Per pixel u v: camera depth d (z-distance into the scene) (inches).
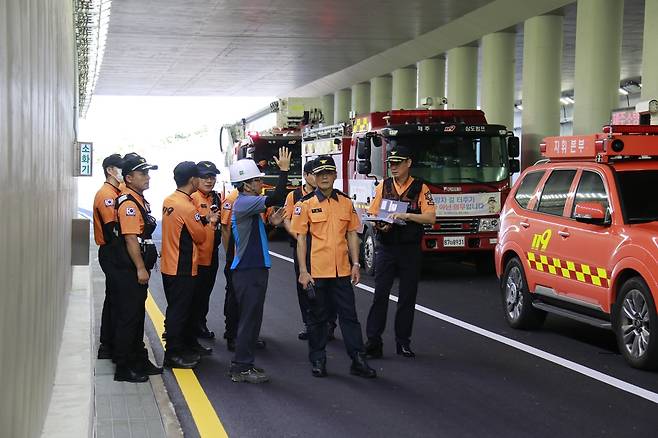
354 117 736.3
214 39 1234.0
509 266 435.2
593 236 361.1
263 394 304.8
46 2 214.1
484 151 642.2
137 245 313.4
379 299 360.5
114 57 1437.0
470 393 303.9
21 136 135.3
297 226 326.6
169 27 1119.0
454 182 632.4
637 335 335.6
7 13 114.0
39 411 183.6
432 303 518.0
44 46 201.5
